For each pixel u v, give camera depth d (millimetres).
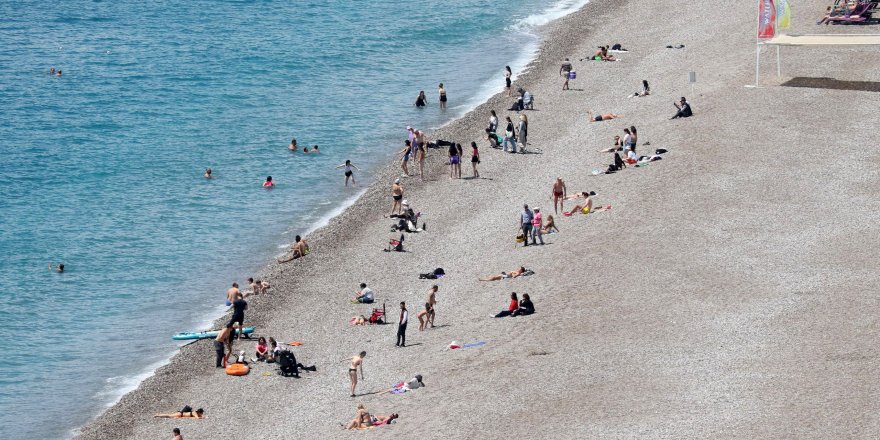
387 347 182750
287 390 173500
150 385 179125
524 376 162375
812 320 169500
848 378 151125
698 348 164750
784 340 164125
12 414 174250
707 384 153750
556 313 182625
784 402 146500
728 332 168750
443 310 193375
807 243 199000
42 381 183875
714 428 141625
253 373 180375
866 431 137750
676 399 150375
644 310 179750
